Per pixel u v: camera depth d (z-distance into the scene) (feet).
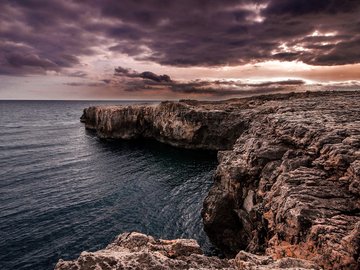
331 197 57.67
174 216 134.00
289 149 86.74
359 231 44.73
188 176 194.70
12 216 134.10
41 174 201.16
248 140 113.80
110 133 338.34
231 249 102.47
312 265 38.93
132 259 34.78
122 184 179.63
